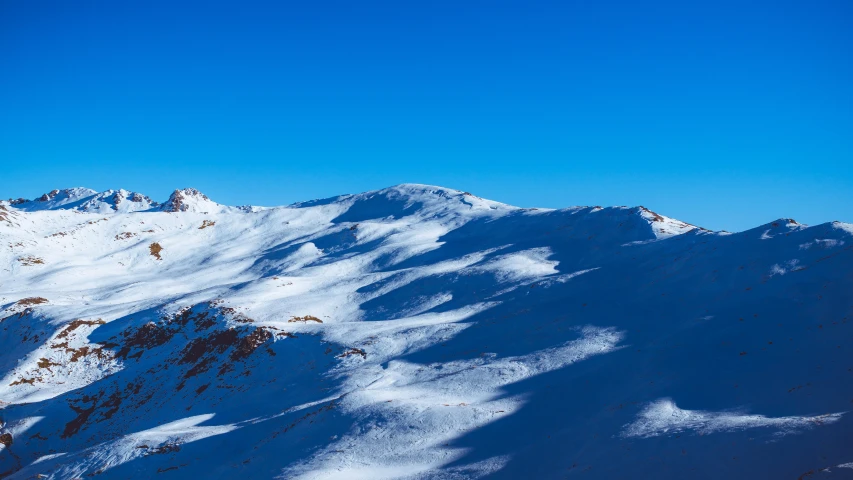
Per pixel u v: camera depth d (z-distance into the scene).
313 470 29.56
